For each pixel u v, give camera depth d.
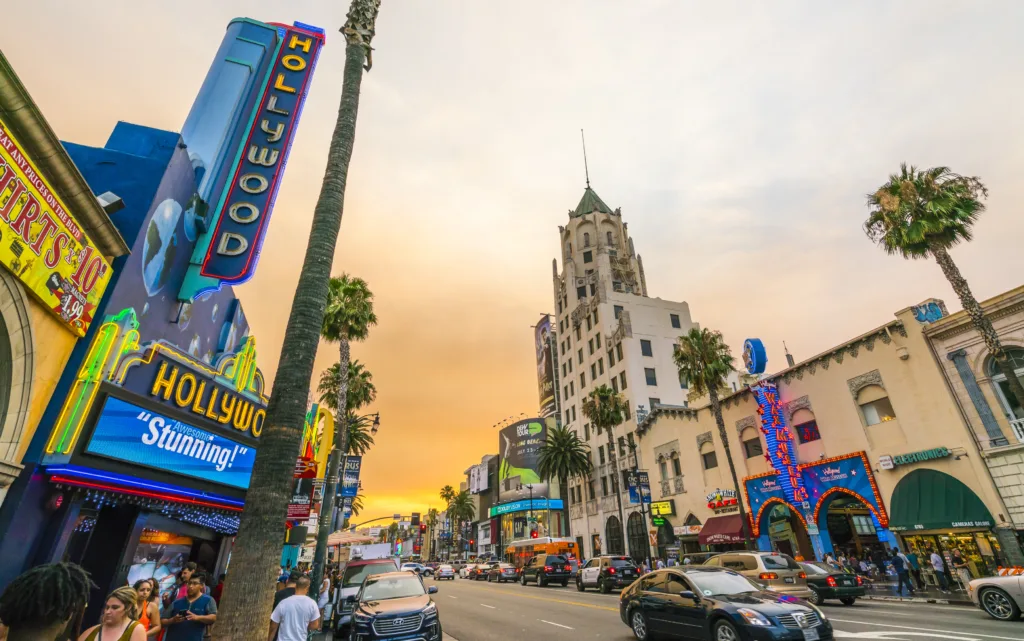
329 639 12.70
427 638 10.00
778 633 7.60
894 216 18.92
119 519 9.66
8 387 6.62
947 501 19.03
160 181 9.93
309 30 15.55
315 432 19.27
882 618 12.31
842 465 23.33
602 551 49.56
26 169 6.46
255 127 13.67
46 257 6.99
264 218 12.52
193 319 11.92
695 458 33.03
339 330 25.80
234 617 4.62
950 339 20.12
